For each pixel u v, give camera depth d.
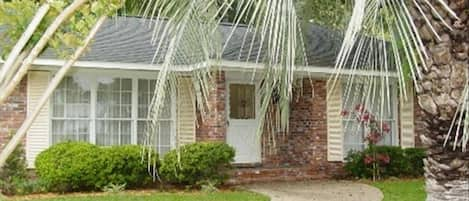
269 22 3.42
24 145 11.74
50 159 10.73
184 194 10.67
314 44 13.52
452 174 4.53
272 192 11.12
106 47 12.77
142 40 13.74
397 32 3.52
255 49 11.55
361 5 2.87
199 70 4.60
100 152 10.99
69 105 12.41
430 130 4.54
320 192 11.11
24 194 10.45
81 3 3.24
